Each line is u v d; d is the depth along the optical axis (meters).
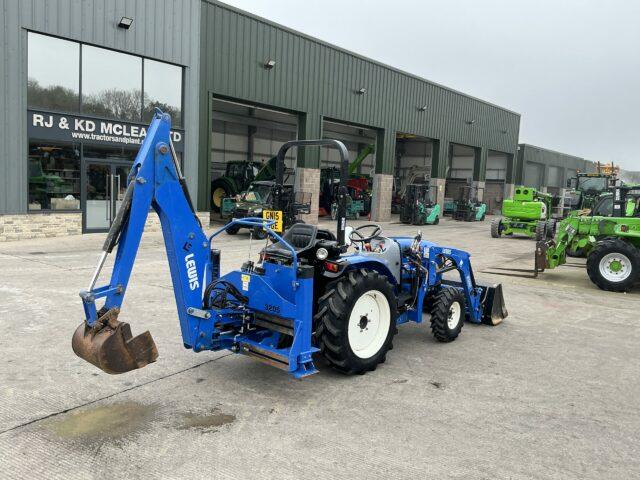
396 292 5.72
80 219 14.25
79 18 13.62
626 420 4.00
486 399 4.31
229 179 23.88
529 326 6.74
